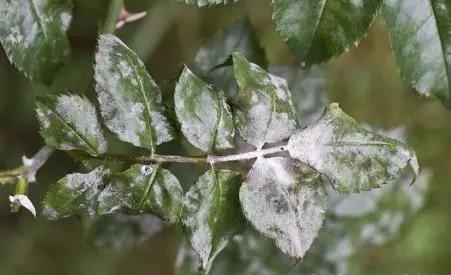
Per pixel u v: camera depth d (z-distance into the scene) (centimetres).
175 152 42
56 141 36
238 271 46
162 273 74
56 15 40
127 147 42
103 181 36
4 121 72
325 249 48
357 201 48
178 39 66
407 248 69
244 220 37
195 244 37
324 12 37
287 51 65
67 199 36
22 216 74
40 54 40
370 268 68
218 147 37
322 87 47
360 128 37
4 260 73
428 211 70
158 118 37
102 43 36
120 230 46
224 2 37
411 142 70
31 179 39
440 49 37
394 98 70
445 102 38
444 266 70
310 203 37
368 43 69
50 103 36
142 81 36
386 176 37
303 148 37
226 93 44
